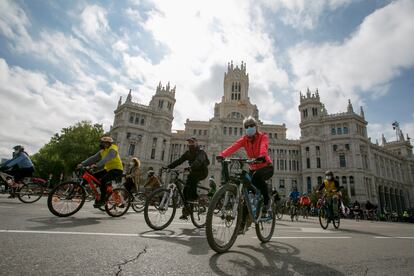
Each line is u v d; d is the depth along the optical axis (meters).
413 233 10.18
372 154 74.88
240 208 4.73
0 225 5.12
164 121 74.25
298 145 79.00
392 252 5.16
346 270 3.56
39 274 2.62
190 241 5.06
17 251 3.36
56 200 7.57
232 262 3.61
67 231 5.03
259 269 3.35
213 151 74.56
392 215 47.06
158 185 14.05
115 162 8.78
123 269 2.96
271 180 75.88
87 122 59.25
